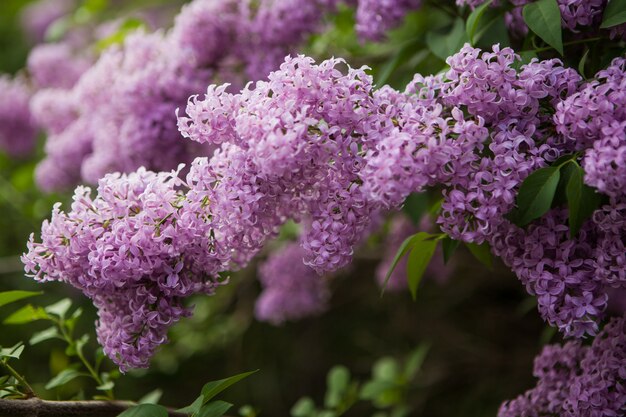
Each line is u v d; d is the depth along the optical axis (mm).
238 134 1127
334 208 1147
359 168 1128
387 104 1135
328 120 1128
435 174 1108
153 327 1167
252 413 1340
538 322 2002
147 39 1473
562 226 1138
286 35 1427
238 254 1220
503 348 2020
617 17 1184
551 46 1208
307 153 1116
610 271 1122
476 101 1129
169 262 1165
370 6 1362
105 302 1188
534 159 1122
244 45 1442
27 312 1281
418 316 2191
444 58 1317
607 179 1074
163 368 1971
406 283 1685
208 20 1423
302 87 1123
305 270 1762
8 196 2068
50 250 1158
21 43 2789
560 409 1230
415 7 1361
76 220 1158
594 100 1099
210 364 2332
